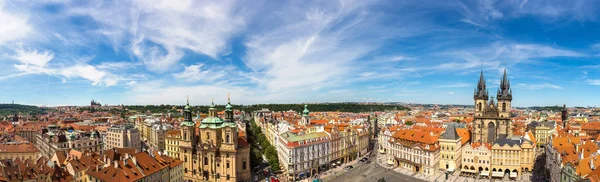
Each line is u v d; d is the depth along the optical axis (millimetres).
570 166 141250
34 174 143500
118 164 149875
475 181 195750
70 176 152500
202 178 193750
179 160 189250
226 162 187750
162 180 167875
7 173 136125
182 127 199875
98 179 147250
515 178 197625
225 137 187125
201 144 193125
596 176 118938
